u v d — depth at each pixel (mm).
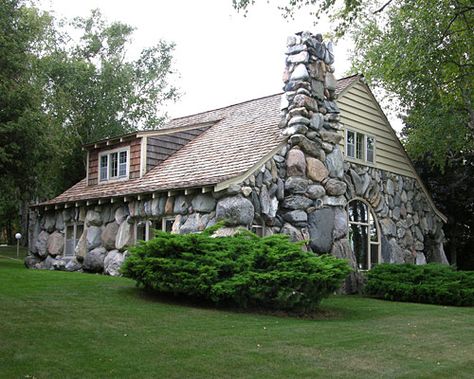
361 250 17078
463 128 20812
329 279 10039
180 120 22281
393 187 18766
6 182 22484
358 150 17516
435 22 16797
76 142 32094
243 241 10641
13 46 20000
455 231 24156
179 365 6035
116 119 34594
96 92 32875
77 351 6340
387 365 6496
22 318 7660
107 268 15945
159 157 17500
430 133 20609
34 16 28141
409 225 19266
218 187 12875
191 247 10266
